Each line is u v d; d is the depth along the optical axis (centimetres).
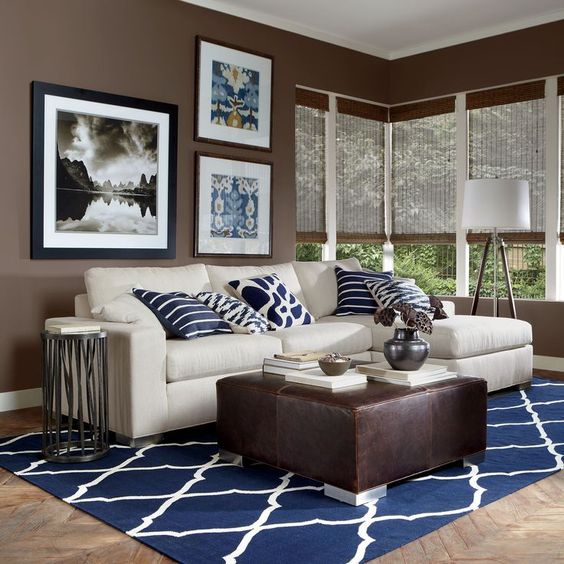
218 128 584
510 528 263
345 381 319
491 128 663
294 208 644
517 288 654
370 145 722
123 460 349
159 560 236
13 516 276
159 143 544
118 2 520
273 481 317
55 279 491
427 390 316
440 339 472
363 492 287
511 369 515
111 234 517
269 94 620
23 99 473
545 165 629
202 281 491
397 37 678
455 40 679
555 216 622
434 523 267
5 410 473
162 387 380
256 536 254
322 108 672
